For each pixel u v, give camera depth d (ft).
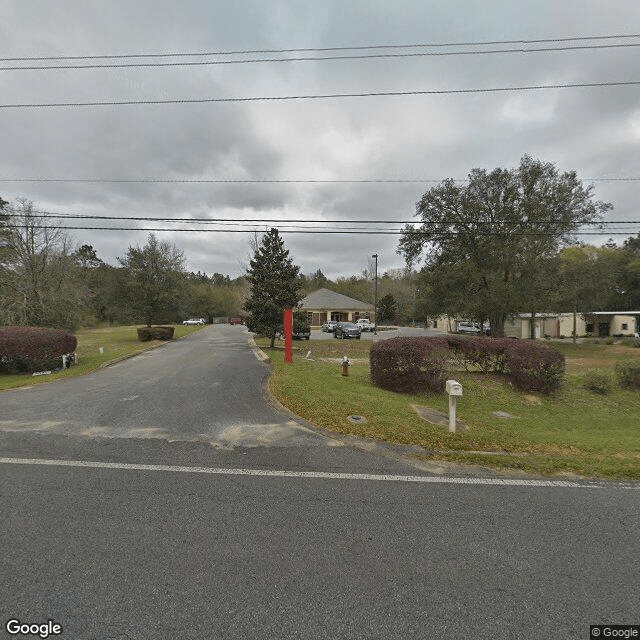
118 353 48.44
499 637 5.99
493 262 76.13
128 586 7.02
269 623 6.22
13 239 73.97
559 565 7.88
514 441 16.85
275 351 56.03
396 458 14.19
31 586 6.99
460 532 9.11
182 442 15.48
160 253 80.79
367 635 5.99
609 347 85.35
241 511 9.97
